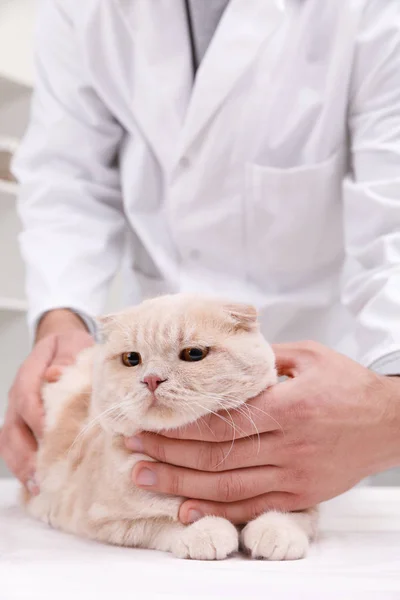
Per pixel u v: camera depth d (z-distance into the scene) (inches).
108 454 36.5
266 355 35.5
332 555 31.9
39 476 44.0
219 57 52.5
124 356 36.2
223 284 57.0
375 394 35.7
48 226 58.1
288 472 34.4
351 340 57.5
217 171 54.6
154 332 35.3
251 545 31.7
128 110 57.7
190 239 56.6
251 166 54.0
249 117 53.2
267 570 27.7
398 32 48.6
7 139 111.5
